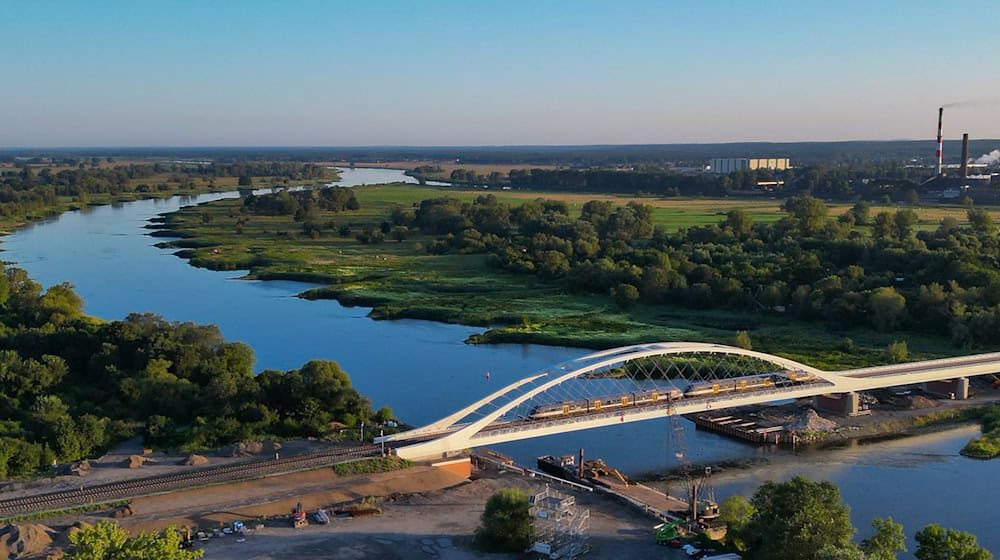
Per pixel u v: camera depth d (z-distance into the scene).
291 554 97.75
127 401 149.25
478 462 133.38
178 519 105.00
